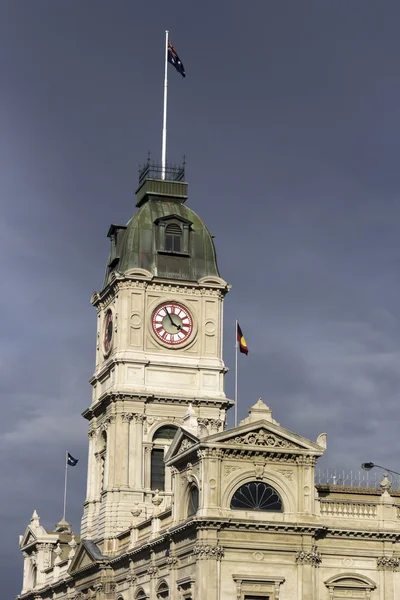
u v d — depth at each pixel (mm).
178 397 149125
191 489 122562
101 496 150625
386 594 121125
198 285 152875
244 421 119500
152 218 154750
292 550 118750
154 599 129000
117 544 145125
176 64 160250
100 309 158375
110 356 153125
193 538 119188
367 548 121375
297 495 119812
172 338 151500
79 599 154500
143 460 147875
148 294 151750
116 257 154625
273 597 117562
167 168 158750
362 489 127812
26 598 181625
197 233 155625
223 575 116938
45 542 178750
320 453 120438
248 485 119250
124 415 148250
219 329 153250
